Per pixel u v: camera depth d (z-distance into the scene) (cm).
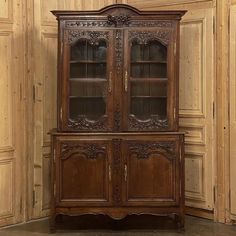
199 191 475
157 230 439
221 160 456
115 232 433
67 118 431
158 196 432
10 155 449
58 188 430
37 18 464
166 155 430
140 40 429
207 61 462
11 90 448
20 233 431
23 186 460
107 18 428
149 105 436
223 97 452
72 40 429
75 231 436
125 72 430
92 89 435
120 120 432
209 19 459
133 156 430
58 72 431
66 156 429
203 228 445
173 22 430
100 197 432
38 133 469
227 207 455
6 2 441
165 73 436
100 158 430
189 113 479
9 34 444
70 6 489
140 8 512
